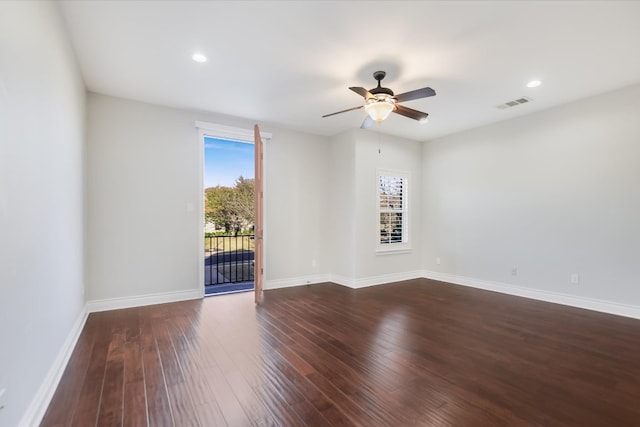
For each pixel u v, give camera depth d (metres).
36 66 1.71
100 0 2.08
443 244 5.52
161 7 2.16
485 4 2.12
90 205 3.58
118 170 3.75
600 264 3.68
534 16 2.24
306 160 5.30
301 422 1.66
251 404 1.82
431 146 5.76
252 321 3.31
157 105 3.99
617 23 2.31
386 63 2.93
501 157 4.68
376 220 5.27
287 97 3.75
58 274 2.19
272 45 2.64
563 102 3.92
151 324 3.20
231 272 6.26
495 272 4.74
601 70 3.06
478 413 1.75
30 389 1.61
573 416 1.73
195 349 2.59
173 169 4.09
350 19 2.30
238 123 4.59
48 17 1.91
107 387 2.00
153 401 1.85
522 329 3.09
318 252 5.44
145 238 3.91
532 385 2.05
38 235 1.75
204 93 3.64
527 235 4.36
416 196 5.85
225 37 2.53
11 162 1.39
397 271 5.53
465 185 5.18
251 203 6.41
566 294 3.96
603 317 3.45
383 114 3.04
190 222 4.20
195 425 1.64
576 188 3.88
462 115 4.39
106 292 3.68
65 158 2.40
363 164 5.11
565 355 2.50
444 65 2.97
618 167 3.54
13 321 1.40
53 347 2.04
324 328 3.11
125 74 3.17
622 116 3.51
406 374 2.19
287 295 4.46
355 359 2.42
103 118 3.67
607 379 2.13
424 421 1.68
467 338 2.86
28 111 1.59
